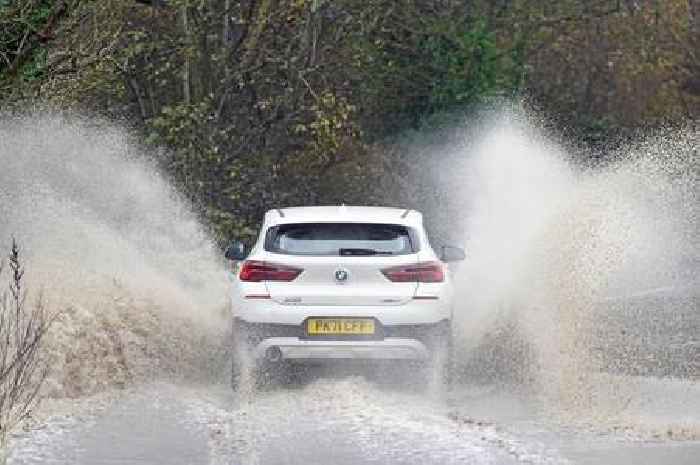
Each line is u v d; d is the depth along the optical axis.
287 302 30.75
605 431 25.97
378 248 31.23
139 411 27.59
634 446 24.44
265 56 61.12
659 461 22.98
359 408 27.91
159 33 60.78
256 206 60.66
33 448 23.16
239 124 61.53
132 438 24.47
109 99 57.00
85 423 25.88
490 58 71.06
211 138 57.44
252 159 60.88
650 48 85.94
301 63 61.44
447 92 70.25
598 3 78.12
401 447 23.70
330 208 33.28
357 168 67.06
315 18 61.53
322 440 24.42
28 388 28.17
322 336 30.66
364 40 64.00
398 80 70.31
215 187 58.22
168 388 31.64
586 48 83.94
